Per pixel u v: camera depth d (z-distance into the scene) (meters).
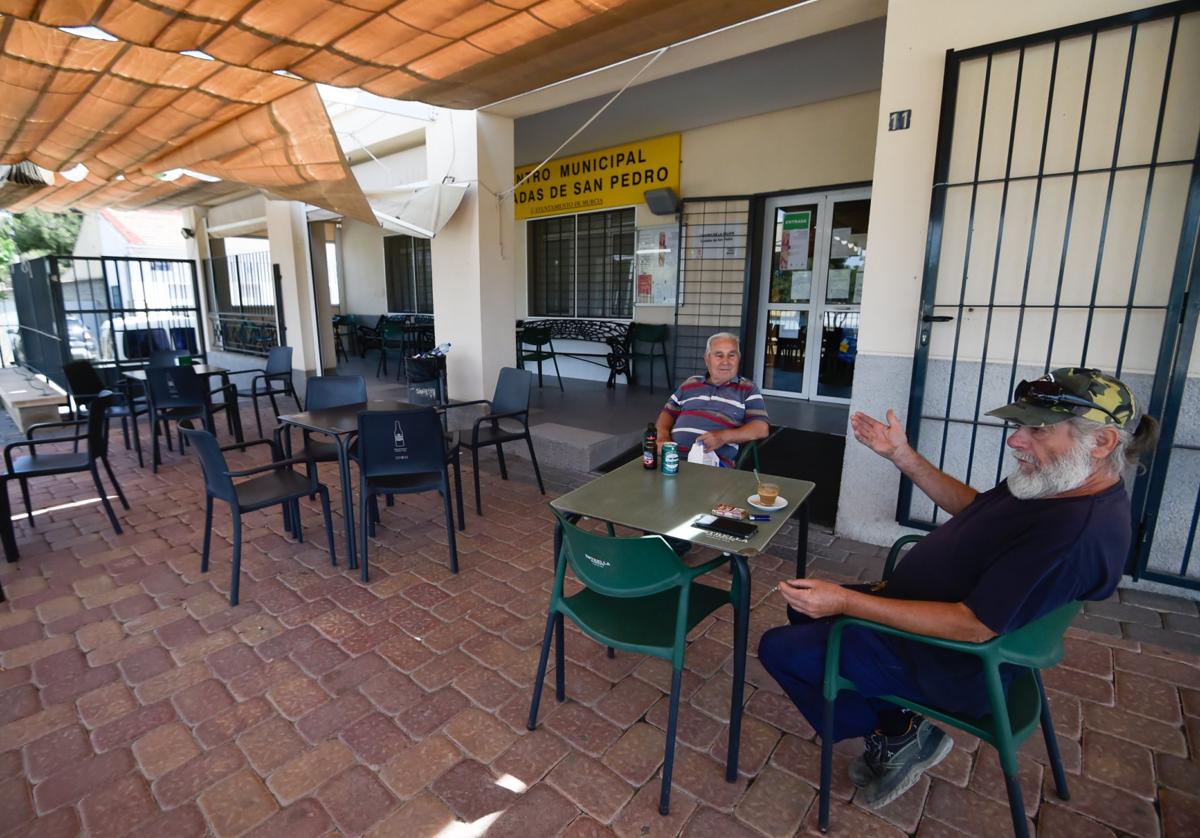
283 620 2.78
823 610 1.56
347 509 3.23
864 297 3.29
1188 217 2.49
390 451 3.08
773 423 5.85
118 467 5.17
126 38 3.03
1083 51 2.65
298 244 9.07
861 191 6.15
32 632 2.69
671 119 6.63
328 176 4.48
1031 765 1.92
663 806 1.75
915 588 1.68
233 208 10.27
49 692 2.30
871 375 3.34
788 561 3.29
